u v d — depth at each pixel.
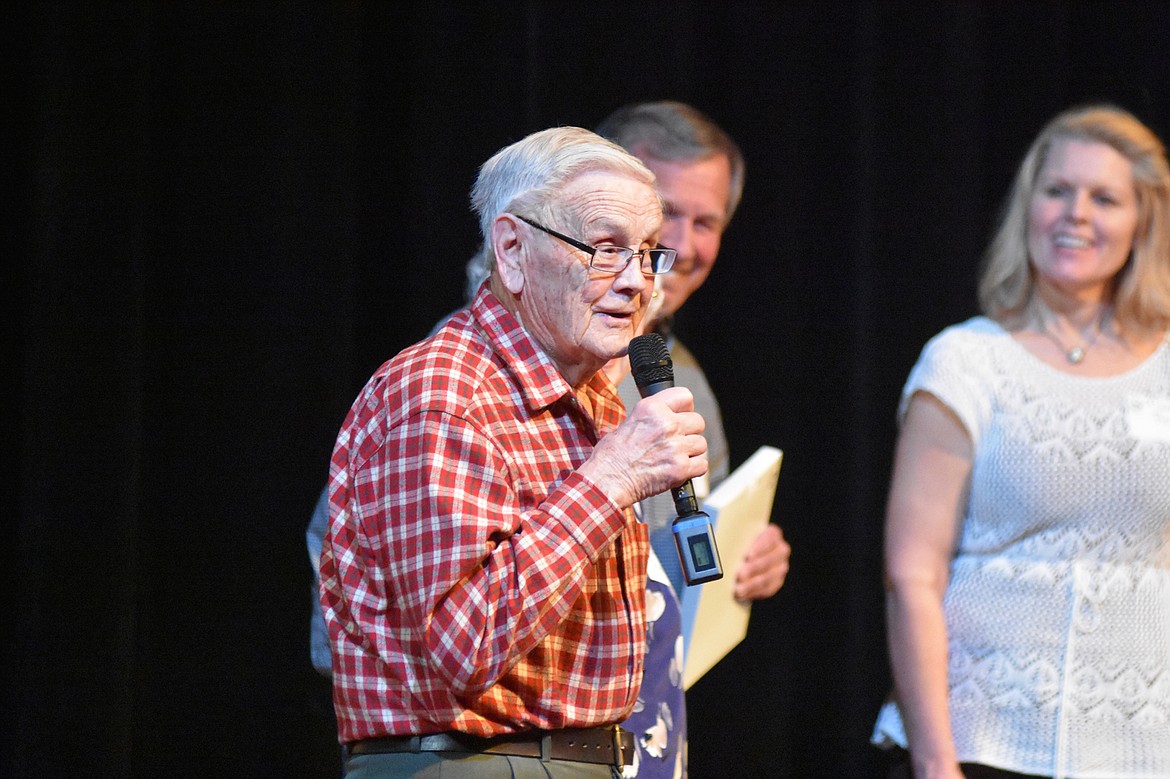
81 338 8.64
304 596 9.11
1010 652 6.85
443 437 4.37
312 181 9.26
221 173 9.18
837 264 11.09
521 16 9.84
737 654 10.75
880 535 11.07
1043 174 7.44
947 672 6.98
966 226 11.22
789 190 10.89
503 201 4.78
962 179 11.22
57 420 8.55
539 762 4.52
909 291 11.23
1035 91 11.57
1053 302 7.38
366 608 4.47
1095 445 6.94
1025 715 6.75
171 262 9.11
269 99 9.24
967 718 6.86
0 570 8.67
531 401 4.64
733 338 10.84
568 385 4.77
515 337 4.77
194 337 9.09
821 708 10.97
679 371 8.04
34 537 8.47
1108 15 11.61
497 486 4.37
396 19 9.87
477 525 4.23
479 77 9.81
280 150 9.23
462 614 4.15
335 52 9.34
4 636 8.62
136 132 8.84
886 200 11.26
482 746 4.47
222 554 9.04
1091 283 7.28
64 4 8.70
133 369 8.73
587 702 4.63
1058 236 7.28
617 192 4.65
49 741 8.38
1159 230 7.29
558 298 4.64
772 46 10.91
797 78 10.99
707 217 7.86
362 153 9.80
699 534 4.64
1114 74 11.56
